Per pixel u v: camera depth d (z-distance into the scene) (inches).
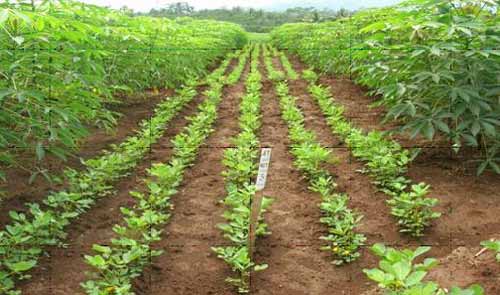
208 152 267.7
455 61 209.3
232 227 177.5
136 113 344.5
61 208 189.0
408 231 173.5
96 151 259.4
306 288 148.6
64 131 188.9
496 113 208.8
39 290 142.3
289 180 227.1
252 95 385.4
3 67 185.6
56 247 164.9
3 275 133.0
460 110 206.1
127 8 420.2
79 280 148.2
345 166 238.2
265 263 160.7
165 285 148.6
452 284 128.4
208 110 332.5
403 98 238.1
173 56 415.8
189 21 798.5
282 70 631.8
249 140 264.4
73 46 222.5
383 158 209.2
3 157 186.1
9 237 160.6
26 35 180.9
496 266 134.9
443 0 215.3
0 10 147.3
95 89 277.9
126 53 326.6
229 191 190.4
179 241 174.4
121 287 131.0
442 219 181.5
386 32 267.9
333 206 178.1
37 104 191.8
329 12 1222.3
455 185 206.7
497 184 206.5
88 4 266.1
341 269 157.3
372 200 201.8
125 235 171.3
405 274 102.7
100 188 200.4
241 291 144.5
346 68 456.4
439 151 242.4
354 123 310.8
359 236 167.0
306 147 231.3
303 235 178.4
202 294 145.3
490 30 210.8
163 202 191.5
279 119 343.3
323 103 354.9
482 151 235.5
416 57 224.1
